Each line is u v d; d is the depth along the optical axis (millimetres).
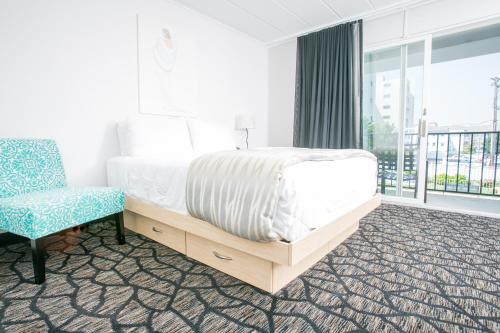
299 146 3869
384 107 3373
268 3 3029
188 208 1456
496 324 1087
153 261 1646
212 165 1396
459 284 1392
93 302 1224
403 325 1077
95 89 2379
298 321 1100
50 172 1988
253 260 1297
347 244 1931
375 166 2229
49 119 2123
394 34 3188
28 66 1998
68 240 1993
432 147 4309
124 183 2131
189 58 3131
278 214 1130
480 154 3949
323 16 3340
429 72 3008
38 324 1078
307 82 3744
